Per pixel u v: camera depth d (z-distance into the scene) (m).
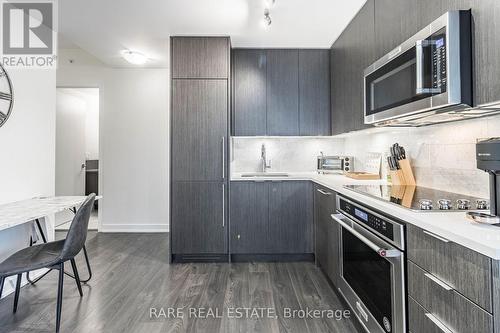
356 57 2.46
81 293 2.24
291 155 3.63
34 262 1.81
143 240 3.78
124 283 2.50
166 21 2.64
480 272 0.87
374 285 1.54
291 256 3.07
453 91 1.19
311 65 3.30
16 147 2.34
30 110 2.49
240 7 2.39
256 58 3.27
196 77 2.96
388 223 1.38
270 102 3.28
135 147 4.20
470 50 1.19
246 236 3.00
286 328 1.84
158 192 4.21
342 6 2.37
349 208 1.89
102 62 4.15
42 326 1.86
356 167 3.24
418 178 2.10
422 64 1.34
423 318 1.14
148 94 4.18
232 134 3.26
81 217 1.98
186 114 2.96
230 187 2.99
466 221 1.09
